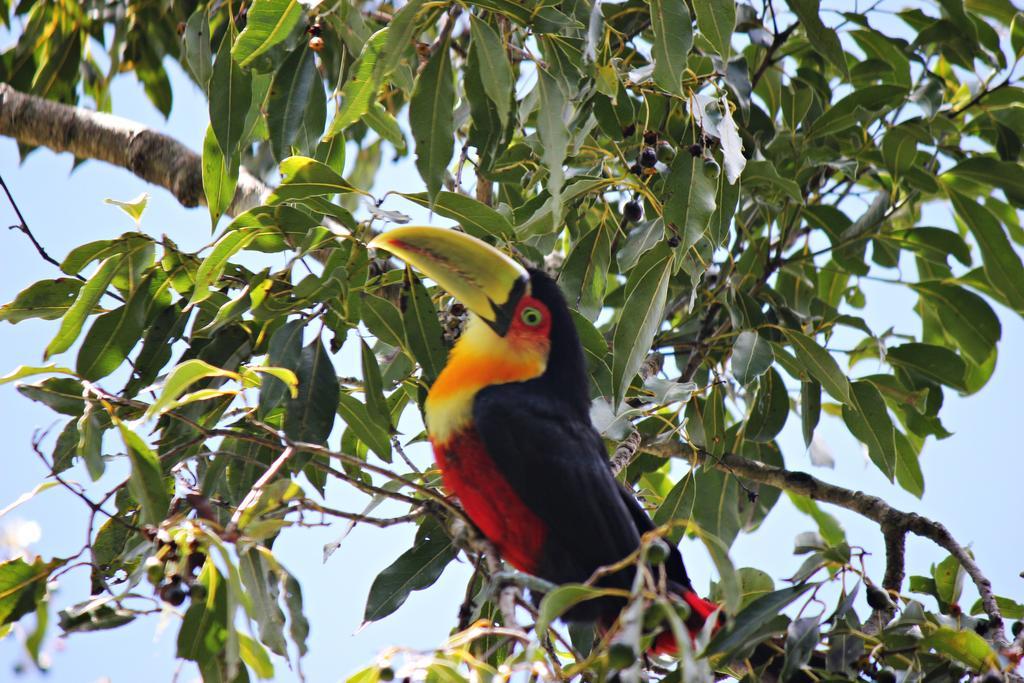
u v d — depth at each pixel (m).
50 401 9.20
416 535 10.34
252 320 9.98
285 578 7.88
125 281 9.80
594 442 10.09
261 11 9.38
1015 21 12.78
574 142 10.77
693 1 9.09
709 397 11.49
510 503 9.64
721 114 9.78
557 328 10.17
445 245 9.79
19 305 9.79
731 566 6.83
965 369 12.51
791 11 12.09
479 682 7.45
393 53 8.88
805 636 8.04
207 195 10.57
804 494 11.95
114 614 7.69
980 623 9.57
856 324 12.72
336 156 11.52
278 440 9.80
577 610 9.69
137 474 8.14
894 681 8.58
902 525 11.20
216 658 8.20
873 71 13.16
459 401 9.84
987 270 12.62
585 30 10.06
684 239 9.54
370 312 9.74
